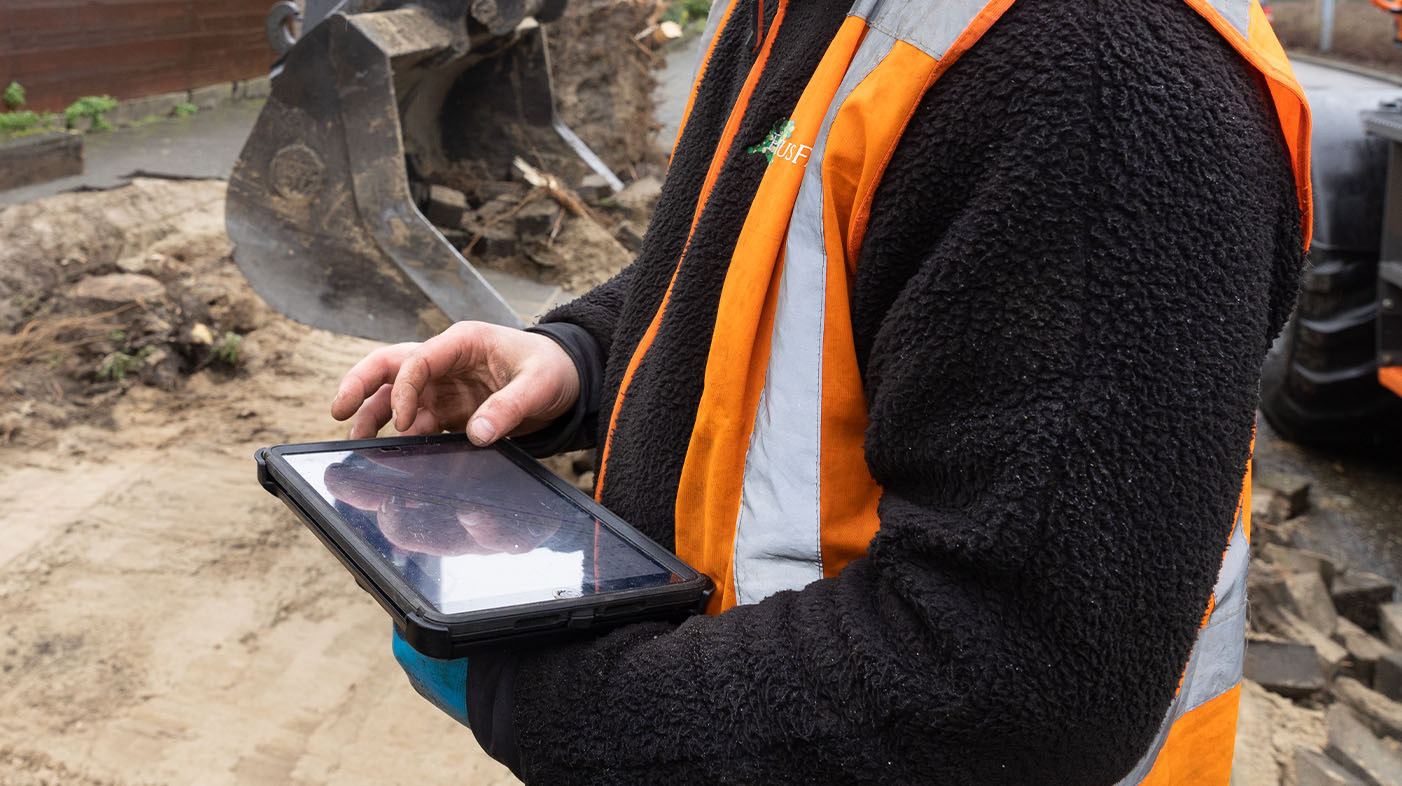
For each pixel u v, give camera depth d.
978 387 0.61
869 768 0.64
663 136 7.09
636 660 0.72
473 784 2.54
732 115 0.86
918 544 0.64
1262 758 2.63
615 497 0.93
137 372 4.52
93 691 2.73
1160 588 0.59
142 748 2.57
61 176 5.97
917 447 0.65
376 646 3.02
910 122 0.65
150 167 6.71
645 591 0.76
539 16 4.62
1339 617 3.46
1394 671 3.07
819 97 0.72
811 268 0.72
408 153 4.42
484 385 1.12
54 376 4.36
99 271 5.09
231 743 2.61
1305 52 13.26
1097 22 0.59
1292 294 0.67
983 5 0.62
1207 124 0.59
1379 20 13.26
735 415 0.78
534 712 0.74
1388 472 4.57
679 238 0.96
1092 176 0.58
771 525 0.75
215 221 6.04
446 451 1.02
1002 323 0.60
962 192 0.63
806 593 0.71
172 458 3.99
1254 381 0.61
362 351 5.12
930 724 0.61
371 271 3.68
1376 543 4.04
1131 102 0.58
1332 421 4.41
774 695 0.66
